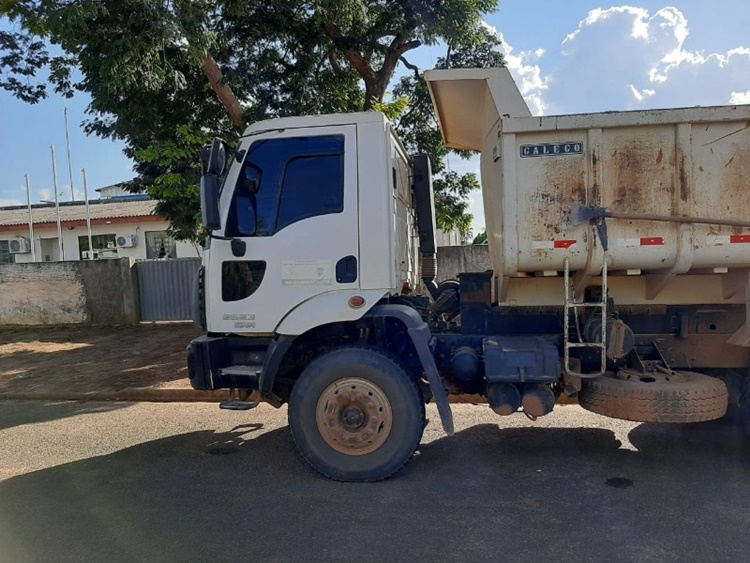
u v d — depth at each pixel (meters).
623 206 4.42
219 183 4.75
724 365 4.93
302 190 4.80
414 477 4.75
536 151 4.48
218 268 4.89
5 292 14.18
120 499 4.46
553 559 3.43
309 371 4.67
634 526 3.81
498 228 4.88
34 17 7.89
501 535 3.74
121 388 8.01
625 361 4.85
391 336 5.02
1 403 7.84
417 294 6.38
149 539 3.80
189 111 10.46
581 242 4.47
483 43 11.57
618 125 4.36
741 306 4.86
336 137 4.77
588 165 4.43
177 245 21.53
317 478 4.79
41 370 9.53
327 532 3.83
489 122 5.28
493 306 5.17
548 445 5.46
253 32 10.15
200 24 8.30
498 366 4.64
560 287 5.00
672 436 5.64
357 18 9.88
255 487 4.63
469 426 6.07
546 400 4.67
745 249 4.36
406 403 4.57
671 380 4.58
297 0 9.92
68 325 14.02
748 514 3.96
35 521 4.10
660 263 4.47
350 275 4.72
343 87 11.92
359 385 4.59
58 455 5.56
